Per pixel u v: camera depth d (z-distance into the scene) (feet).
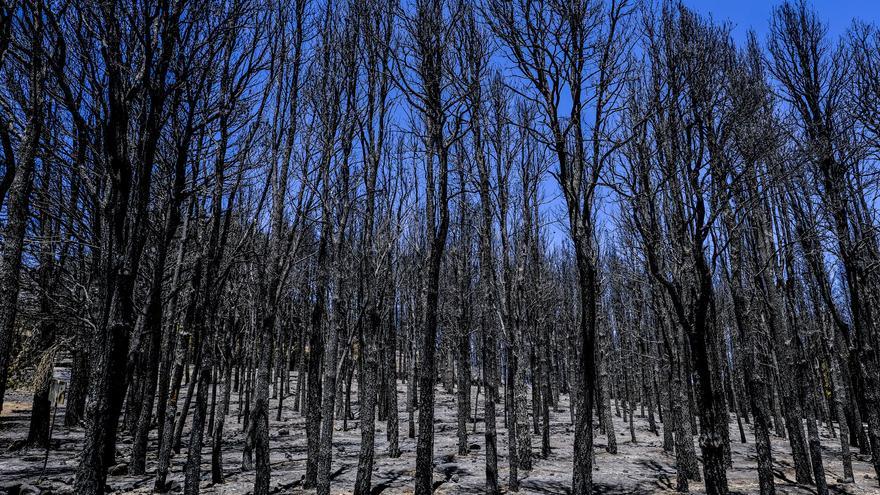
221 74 25.43
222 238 32.83
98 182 24.25
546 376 89.97
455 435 70.85
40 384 48.52
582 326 26.96
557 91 28.60
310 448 35.53
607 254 64.54
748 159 29.19
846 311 63.93
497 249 55.01
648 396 88.38
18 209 25.23
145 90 20.29
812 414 39.14
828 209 38.29
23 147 24.53
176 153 25.64
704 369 28.27
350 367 79.87
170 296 34.50
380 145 36.32
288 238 35.99
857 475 48.32
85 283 40.86
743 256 45.73
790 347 48.65
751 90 31.12
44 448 48.16
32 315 37.14
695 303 30.25
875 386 40.27
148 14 18.70
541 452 58.54
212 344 32.40
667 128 30.09
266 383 32.78
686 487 40.68
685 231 31.17
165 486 33.71
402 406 95.45
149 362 40.96
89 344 42.86
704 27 30.01
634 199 30.86
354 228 47.03
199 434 29.76
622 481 44.57
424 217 62.75
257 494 30.89
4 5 19.89
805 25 39.50
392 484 39.40
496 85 44.65
